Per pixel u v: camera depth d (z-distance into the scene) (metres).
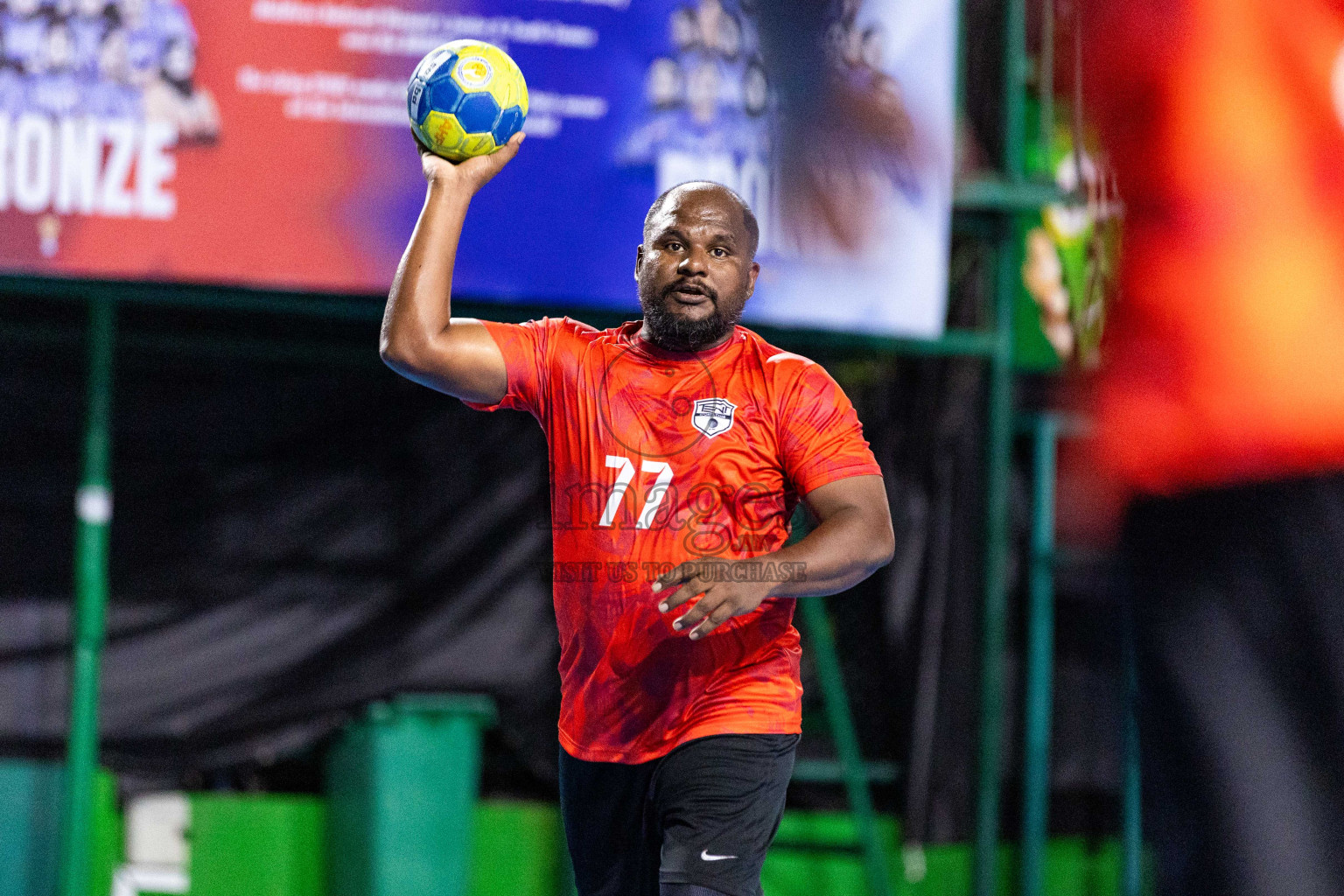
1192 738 9.05
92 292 19.69
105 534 20.36
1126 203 9.60
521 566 22.83
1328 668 8.81
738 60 20.70
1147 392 9.42
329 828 22.30
